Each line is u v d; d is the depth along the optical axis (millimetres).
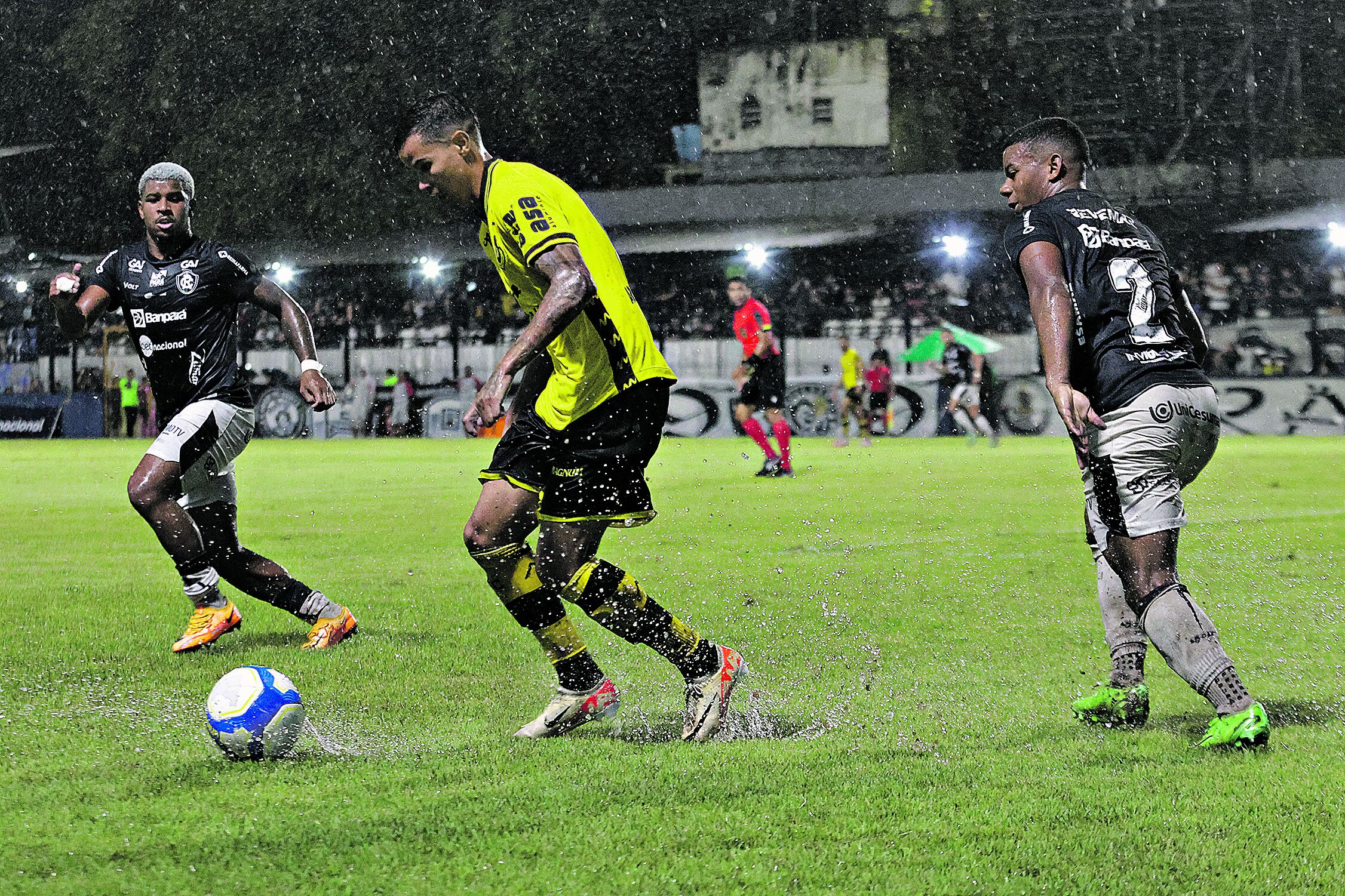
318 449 40188
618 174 57438
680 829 4297
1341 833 4281
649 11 54781
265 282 8742
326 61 57656
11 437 53656
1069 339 5891
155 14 58875
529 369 6340
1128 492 5859
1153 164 52844
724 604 10117
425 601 10516
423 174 6082
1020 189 6492
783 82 54000
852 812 4496
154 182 8422
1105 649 8117
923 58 54625
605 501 5957
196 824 4379
